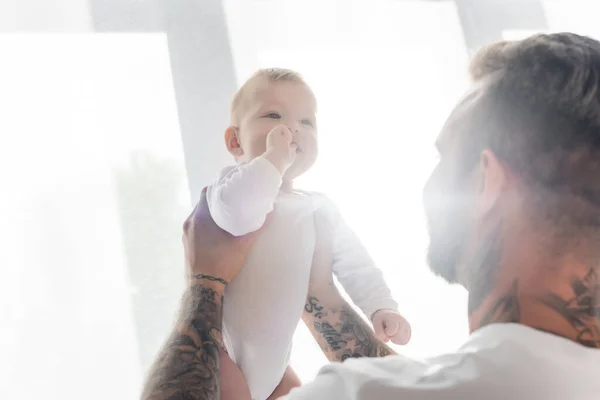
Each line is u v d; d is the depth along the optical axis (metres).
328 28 1.64
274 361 1.00
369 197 1.54
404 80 1.65
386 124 1.61
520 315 0.48
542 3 1.80
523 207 0.49
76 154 1.39
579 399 0.44
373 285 1.12
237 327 0.98
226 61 1.53
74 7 1.46
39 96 1.40
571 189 0.47
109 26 1.47
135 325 1.32
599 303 0.48
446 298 1.48
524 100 0.49
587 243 0.47
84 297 1.31
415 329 1.45
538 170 0.48
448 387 0.44
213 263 0.94
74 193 1.37
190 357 0.80
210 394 0.77
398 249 1.50
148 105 1.45
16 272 1.30
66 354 1.28
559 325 0.47
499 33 1.75
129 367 1.30
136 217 1.38
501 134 0.50
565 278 0.48
